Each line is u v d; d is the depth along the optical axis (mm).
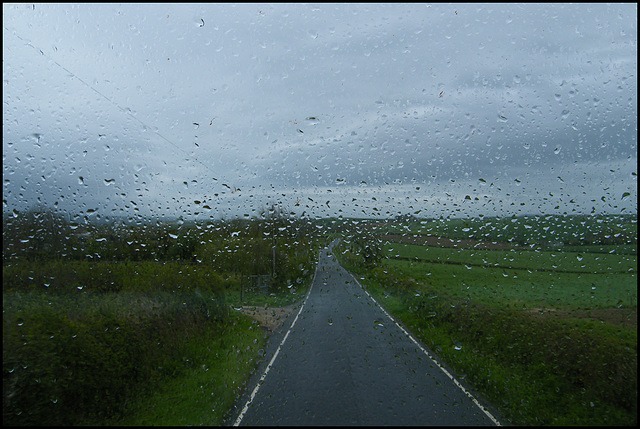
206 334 6938
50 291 5980
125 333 5062
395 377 4734
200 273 8289
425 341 6660
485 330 6324
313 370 5086
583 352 4508
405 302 9406
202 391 4570
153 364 5137
